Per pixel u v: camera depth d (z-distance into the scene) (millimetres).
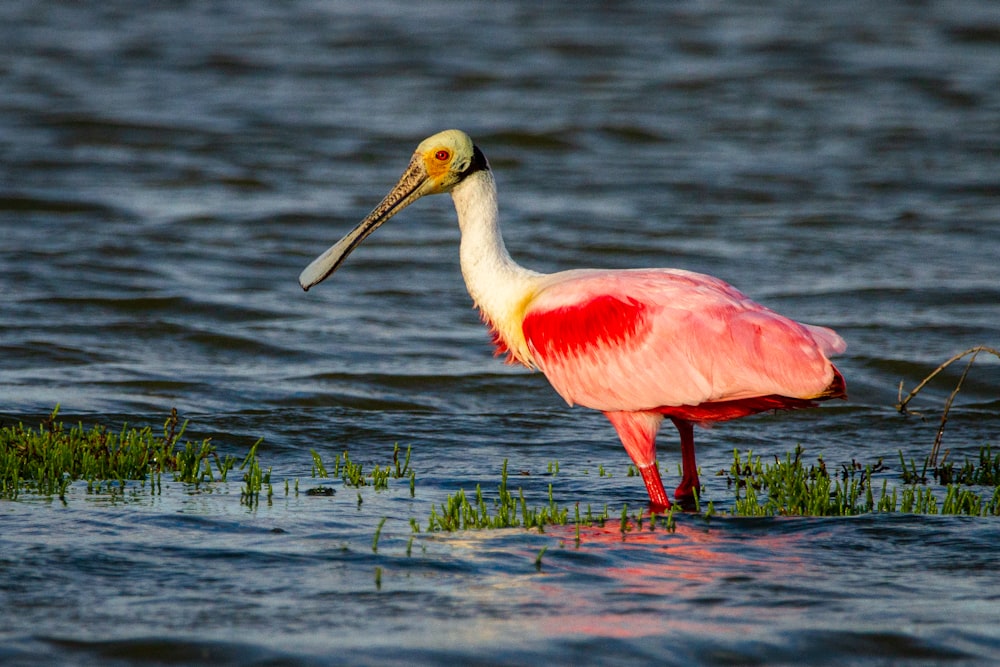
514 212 28141
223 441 13602
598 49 49281
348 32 52625
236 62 46469
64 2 59812
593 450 13664
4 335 18188
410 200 12211
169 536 9609
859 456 13375
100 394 15469
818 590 8477
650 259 24328
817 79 44375
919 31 53562
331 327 19469
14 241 24609
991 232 26500
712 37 51938
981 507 10789
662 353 10734
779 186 31078
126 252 23953
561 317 11250
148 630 7629
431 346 18562
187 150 34000
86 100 39688
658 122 38281
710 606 8148
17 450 11797
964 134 37000
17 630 7602
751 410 10859
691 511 10852
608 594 8359
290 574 8719
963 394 16359
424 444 13781
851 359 17500
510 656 7320
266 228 26578
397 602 8172
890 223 27391
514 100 41094
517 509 10930
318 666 7168
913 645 7555
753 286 22109
